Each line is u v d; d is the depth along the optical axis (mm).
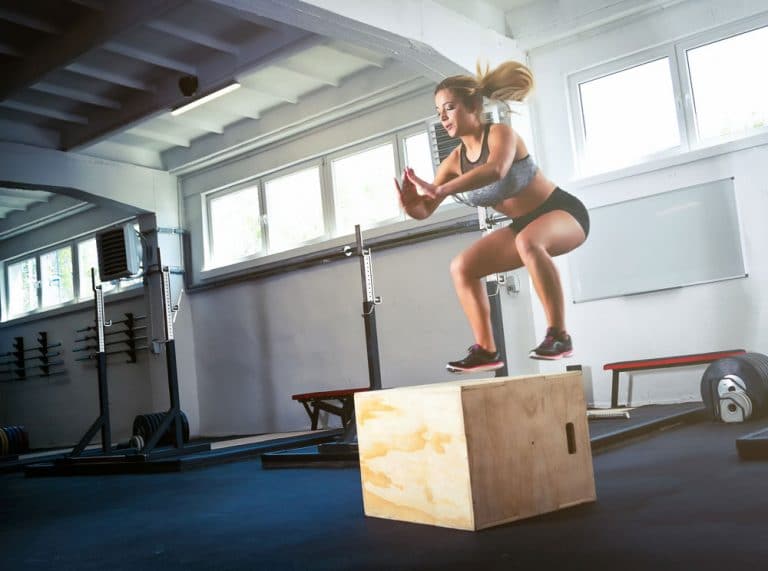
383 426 2828
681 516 2385
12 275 12008
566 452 2709
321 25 5059
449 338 7203
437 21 5820
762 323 5680
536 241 6379
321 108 7965
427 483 2615
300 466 5102
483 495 2455
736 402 4840
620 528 2297
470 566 2037
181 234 9453
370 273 5402
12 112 7809
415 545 2340
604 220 6352
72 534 3338
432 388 2605
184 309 9359
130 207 9039
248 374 8820
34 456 8625
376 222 7773
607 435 4348
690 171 5980
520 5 6703
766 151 5676
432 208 6711
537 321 6535
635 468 3506
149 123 8461
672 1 6078
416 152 7496
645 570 1840
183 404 9148
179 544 2811
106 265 9094
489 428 2502
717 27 5930
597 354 6363
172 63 7031
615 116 6418
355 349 7898
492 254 6527
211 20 6402
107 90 7586
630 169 6223
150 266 9195
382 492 2854
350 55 7258
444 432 2527
